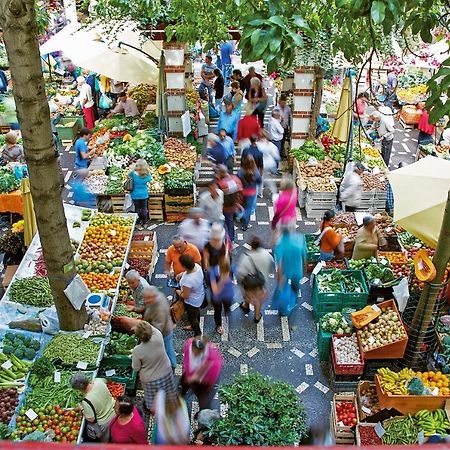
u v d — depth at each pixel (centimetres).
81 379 675
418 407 723
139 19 1352
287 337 938
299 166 1315
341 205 1269
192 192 1212
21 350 796
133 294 901
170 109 1445
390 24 419
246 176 1155
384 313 864
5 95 1689
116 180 1253
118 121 1551
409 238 1096
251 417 659
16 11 600
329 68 1296
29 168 712
